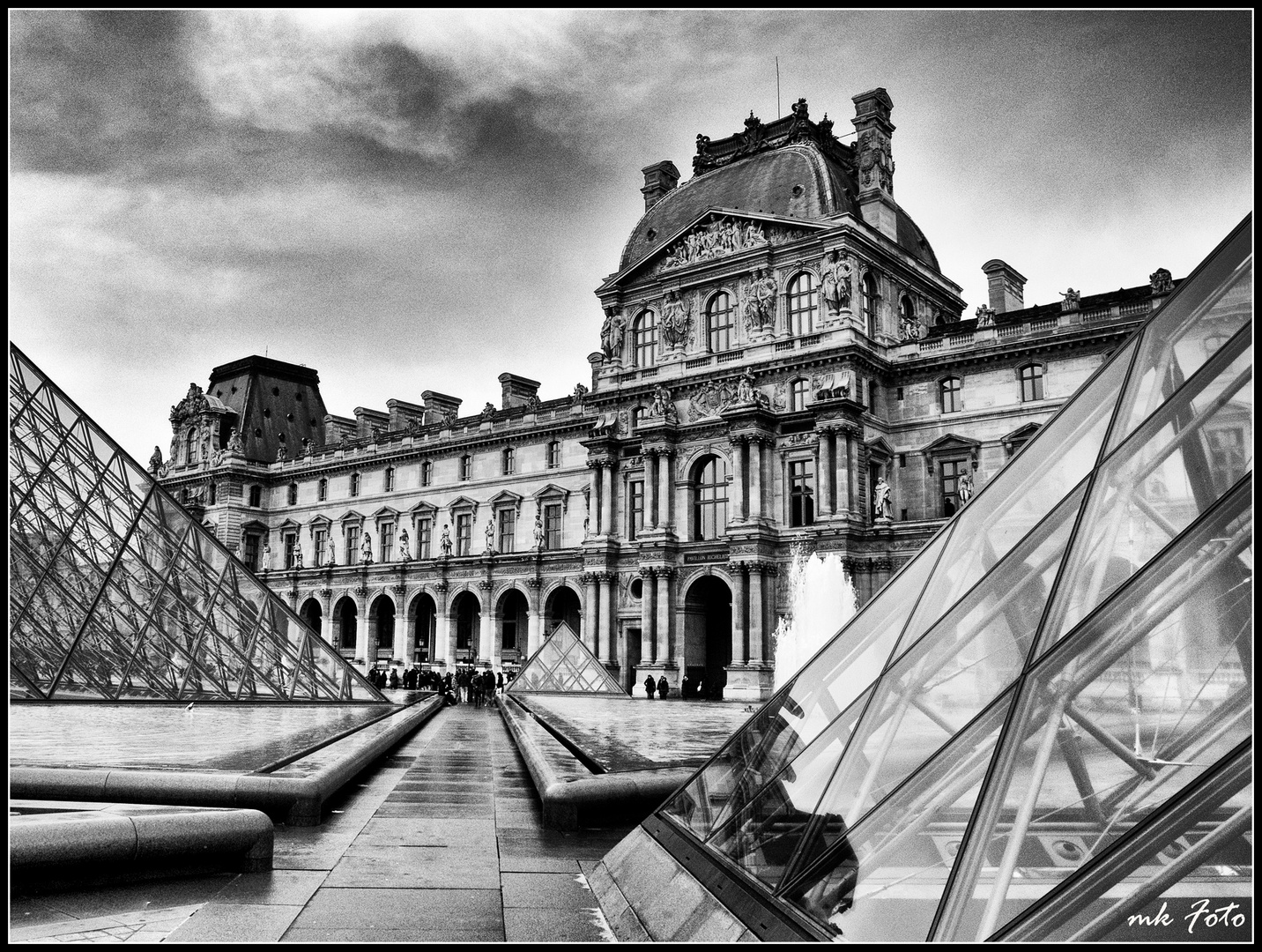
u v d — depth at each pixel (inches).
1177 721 272.7
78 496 1845.5
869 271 3476.9
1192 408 338.6
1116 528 344.2
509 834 705.6
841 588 3065.9
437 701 2886.3
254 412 5999.0
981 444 3235.7
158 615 1875.0
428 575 4581.7
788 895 350.9
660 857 490.9
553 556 4065.0
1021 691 323.9
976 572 411.5
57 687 1667.1
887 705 399.2
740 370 3467.0
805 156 3627.0
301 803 713.6
